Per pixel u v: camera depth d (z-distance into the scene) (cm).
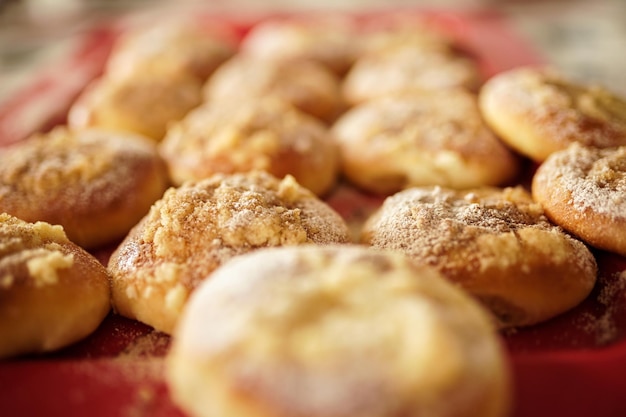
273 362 23
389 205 34
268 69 49
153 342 31
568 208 33
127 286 31
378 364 23
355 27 61
